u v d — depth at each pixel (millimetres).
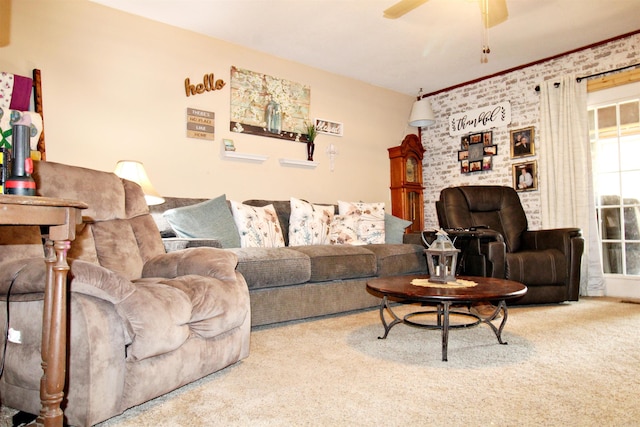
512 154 4781
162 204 3203
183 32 3738
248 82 4133
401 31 3824
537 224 4555
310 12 3477
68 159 3117
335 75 4883
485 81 5059
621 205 4105
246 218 3199
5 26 2869
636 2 3373
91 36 3256
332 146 4793
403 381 1704
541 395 1552
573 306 3383
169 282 1643
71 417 1248
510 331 2523
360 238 3852
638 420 1351
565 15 3562
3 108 2773
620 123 4102
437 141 5617
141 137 3475
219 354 1747
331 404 1483
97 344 1268
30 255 1616
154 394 1452
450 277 2322
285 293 2715
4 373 1379
